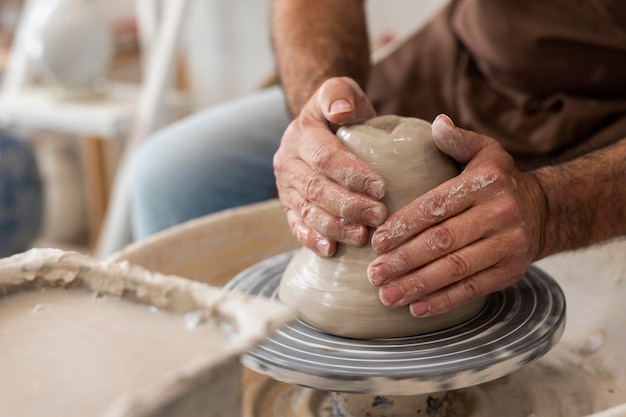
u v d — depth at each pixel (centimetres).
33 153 214
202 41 255
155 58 204
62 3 206
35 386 49
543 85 113
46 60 204
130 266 58
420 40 130
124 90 229
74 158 271
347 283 70
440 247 67
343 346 69
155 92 201
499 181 70
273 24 123
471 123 116
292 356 67
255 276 85
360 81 113
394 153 71
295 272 76
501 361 65
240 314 49
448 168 73
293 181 75
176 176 137
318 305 71
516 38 114
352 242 69
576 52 110
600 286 95
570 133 108
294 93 108
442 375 63
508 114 116
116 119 196
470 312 72
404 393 63
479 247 69
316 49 111
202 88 262
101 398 48
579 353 88
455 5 130
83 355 52
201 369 42
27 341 54
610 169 83
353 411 75
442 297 68
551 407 80
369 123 75
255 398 83
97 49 208
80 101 212
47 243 261
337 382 64
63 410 47
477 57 120
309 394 84
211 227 101
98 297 58
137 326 54
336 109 76
